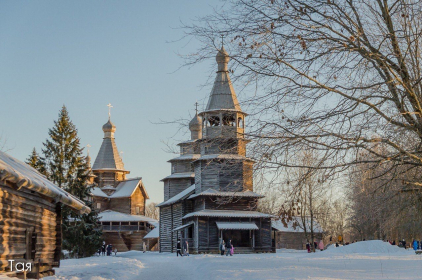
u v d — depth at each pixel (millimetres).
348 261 30953
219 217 58719
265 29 12109
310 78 12062
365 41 12836
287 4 12367
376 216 16172
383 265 25938
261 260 33219
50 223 21000
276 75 12250
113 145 96938
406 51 12453
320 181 12078
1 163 14344
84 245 58062
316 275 19203
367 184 13344
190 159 77938
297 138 11906
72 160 59969
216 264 28219
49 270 20953
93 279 21562
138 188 95438
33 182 16078
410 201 15375
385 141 11883
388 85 12734
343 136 11984
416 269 22266
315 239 86188
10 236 16359
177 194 76125
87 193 60250
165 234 72625
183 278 22656
